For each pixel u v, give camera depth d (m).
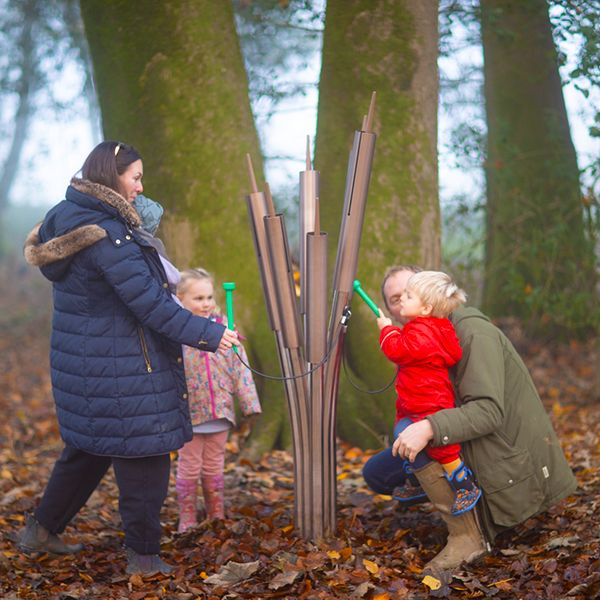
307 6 6.41
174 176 5.16
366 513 3.87
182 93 5.09
